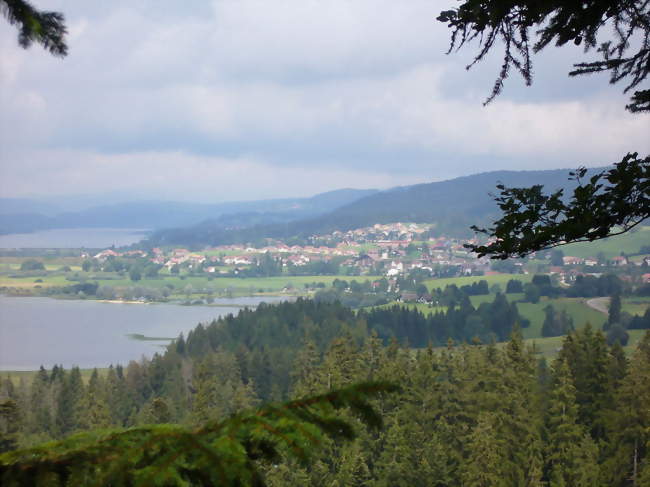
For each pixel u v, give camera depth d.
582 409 55.97
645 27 5.73
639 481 47.16
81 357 147.38
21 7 2.23
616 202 5.16
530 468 48.69
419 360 58.25
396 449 47.22
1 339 171.00
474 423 54.00
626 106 6.04
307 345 77.94
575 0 5.47
